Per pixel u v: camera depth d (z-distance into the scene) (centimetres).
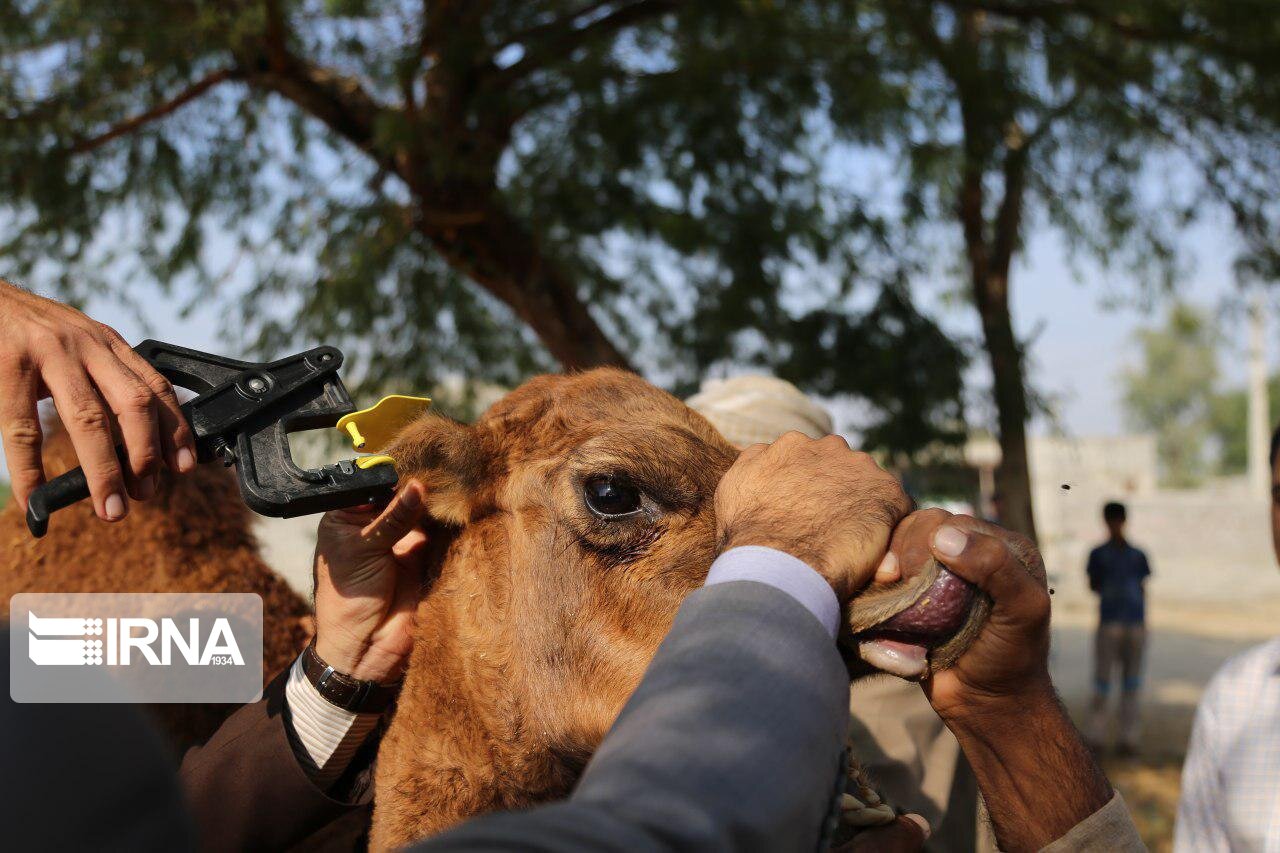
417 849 99
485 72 724
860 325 757
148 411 181
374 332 814
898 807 224
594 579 227
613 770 107
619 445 231
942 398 755
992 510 1103
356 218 726
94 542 279
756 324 754
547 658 228
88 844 78
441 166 660
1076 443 778
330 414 204
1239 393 6562
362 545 230
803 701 118
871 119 739
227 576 285
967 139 756
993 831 176
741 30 730
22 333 181
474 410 882
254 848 227
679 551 224
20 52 724
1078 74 806
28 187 713
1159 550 3153
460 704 233
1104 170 848
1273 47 752
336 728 232
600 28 744
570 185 735
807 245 725
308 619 303
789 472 165
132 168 770
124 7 691
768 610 130
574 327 778
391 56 709
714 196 745
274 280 770
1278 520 293
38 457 181
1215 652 1719
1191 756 261
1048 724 166
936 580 152
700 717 112
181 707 267
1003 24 861
